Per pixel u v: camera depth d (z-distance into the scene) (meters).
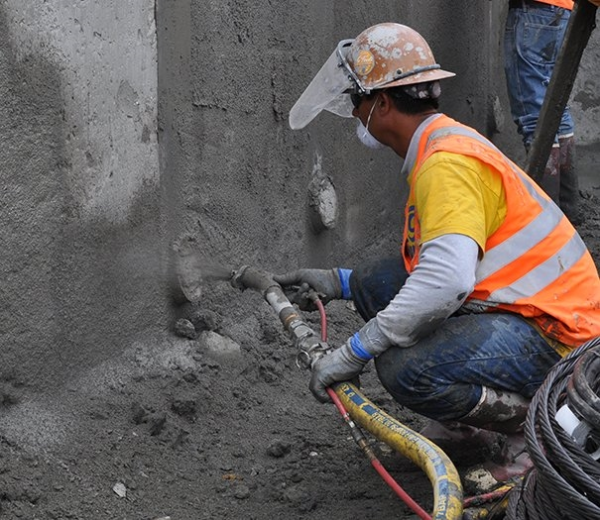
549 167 6.34
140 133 3.78
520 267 3.10
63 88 3.38
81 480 3.30
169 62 3.89
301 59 4.72
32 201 3.33
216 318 4.26
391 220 5.96
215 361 4.07
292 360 4.35
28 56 3.23
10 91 3.19
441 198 2.91
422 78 3.05
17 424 3.33
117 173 3.69
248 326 4.45
